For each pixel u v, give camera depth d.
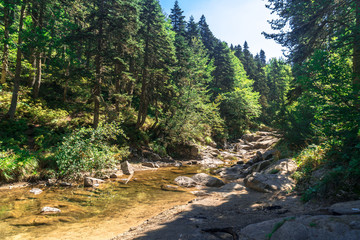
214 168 18.95
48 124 17.73
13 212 6.75
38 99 20.22
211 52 53.84
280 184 7.66
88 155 13.10
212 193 8.85
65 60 25.06
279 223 3.01
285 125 13.55
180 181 11.79
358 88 5.74
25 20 20.20
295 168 9.03
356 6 8.73
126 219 6.21
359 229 2.42
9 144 13.27
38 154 12.51
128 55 18.39
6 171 10.62
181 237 3.59
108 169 14.53
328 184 5.20
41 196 8.77
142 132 22.95
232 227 3.81
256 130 46.62
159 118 28.53
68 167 12.20
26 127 16.16
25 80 22.48
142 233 4.19
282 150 13.52
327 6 10.70
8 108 17.33
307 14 11.95
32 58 22.00
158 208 7.23
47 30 20.12
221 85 48.31
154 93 23.86
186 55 29.06
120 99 20.73
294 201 5.60
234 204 6.28
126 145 19.81
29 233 5.20
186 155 25.22
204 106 30.06
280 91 57.53
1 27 18.23
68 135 13.69
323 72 6.27
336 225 2.62
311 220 2.93
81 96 24.86
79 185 11.04
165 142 24.25
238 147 34.66
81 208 7.29
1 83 19.06
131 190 10.09
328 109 6.07
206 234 3.65
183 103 26.95
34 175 11.22
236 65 56.00
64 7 19.92
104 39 17.05
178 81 28.14
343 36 8.07
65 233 5.19
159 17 23.52
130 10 17.86
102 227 5.58
